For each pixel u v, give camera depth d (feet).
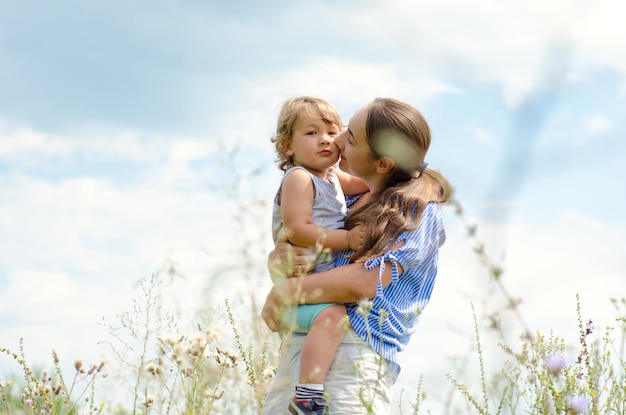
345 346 9.28
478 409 9.45
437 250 10.10
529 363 9.78
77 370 11.43
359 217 9.89
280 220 10.56
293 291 9.36
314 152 10.49
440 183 10.27
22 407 12.12
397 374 9.74
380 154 9.99
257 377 9.69
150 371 10.93
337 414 9.07
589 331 10.37
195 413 10.05
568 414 9.60
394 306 9.51
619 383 10.20
